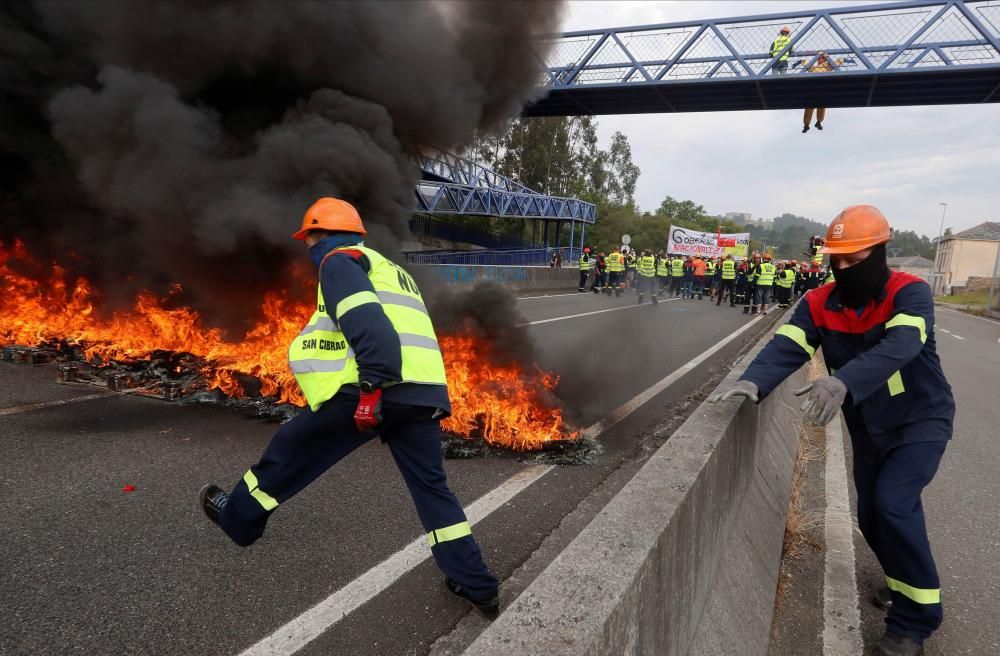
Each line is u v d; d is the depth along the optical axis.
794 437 4.52
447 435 4.34
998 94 13.77
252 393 5.06
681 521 1.56
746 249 31.34
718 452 2.03
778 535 2.99
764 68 13.77
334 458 2.30
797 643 2.38
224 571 2.53
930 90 13.82
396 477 3.60
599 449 4.31
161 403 4.84
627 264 26.92
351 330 2.02
